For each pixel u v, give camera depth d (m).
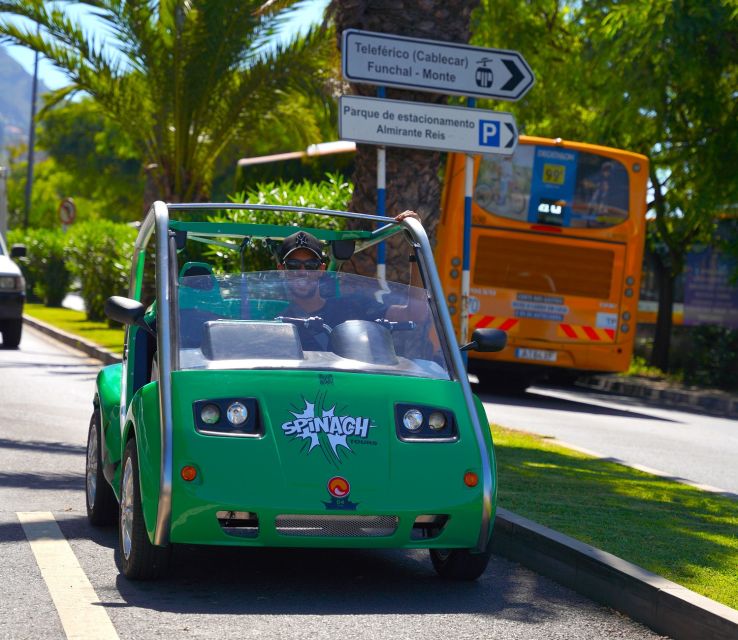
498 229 30.86
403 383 10.02
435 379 10.28
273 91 34.28
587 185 31.41
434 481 9.43
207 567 10.49
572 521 12.11
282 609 9.16
